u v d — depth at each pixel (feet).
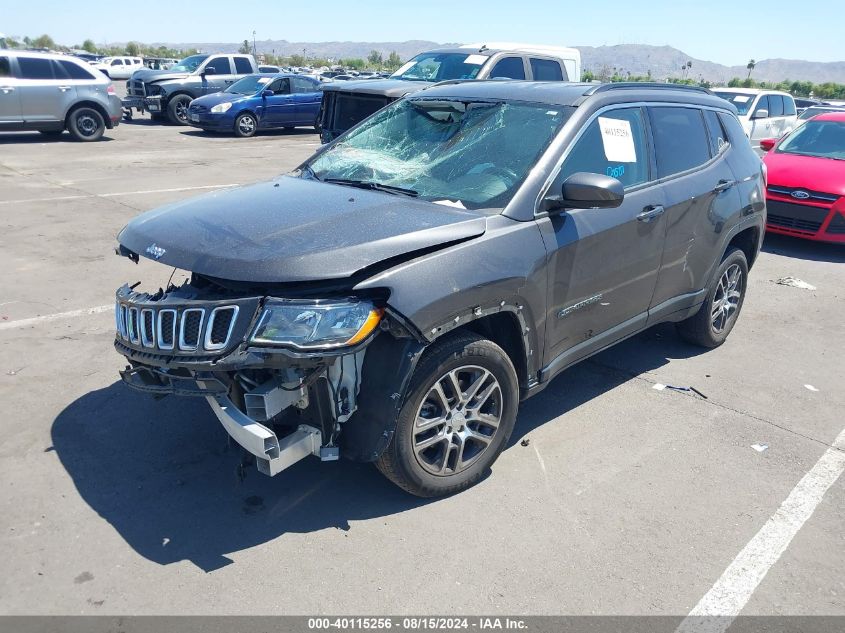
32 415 13.12
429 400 10.48
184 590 9.03
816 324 20.08
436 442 10.62
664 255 14.24
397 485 10.69
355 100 30.94
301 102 63.72
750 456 12.76
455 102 13.87
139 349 9.67
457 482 11.09
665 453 12.75
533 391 12.07
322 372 9.23
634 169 13.53
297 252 9.19
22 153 46.37
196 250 9.61
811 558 10.07
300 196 11.53
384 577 9.37
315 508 10.79
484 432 11.42
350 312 8.97
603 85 13.35
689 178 14.82
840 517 11.06
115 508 10.60
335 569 9.50
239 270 9.07
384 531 10.29
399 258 9.63
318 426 9.77
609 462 12.37
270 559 9.64
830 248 29.32
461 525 10.50
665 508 11.10
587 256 12.12
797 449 13.08
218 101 60.23
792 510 11.18
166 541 9.93
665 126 14.60
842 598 9.34
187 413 13.39
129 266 22.52
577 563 9.78
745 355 17.58
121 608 8.70
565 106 12.62
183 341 9.16
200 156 47.98
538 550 10.01
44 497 10.77
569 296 12.01
